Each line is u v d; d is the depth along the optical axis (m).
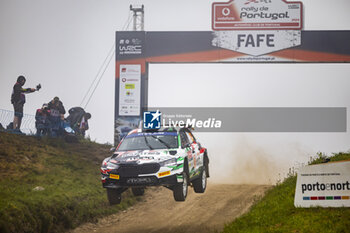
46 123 61.56
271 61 70.69
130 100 71.38
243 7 71.38
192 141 36.16
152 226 32.66
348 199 24.88
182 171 29.80
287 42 70.50
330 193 25.25
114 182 29.23
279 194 31.69
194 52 71.44
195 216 35.12
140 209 39.09
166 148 31.50
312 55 70.19
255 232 23.19
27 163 46.06
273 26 70.94
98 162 54.97
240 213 35.03
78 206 35.00
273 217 25.48
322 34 70.25
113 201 30.78
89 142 67.50
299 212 24.91
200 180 35.59
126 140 33.16
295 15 70.62
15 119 58.41
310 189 25.64
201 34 71.69
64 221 32.50
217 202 40.19
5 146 49.84
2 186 35.88
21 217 29.09
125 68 71.75
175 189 29.91
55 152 54.06
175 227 31.70
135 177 28.95
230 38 71.31
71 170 47.62
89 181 44.22
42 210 31.36
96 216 35.50
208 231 29.84
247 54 71.06
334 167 25.45
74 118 67.88
